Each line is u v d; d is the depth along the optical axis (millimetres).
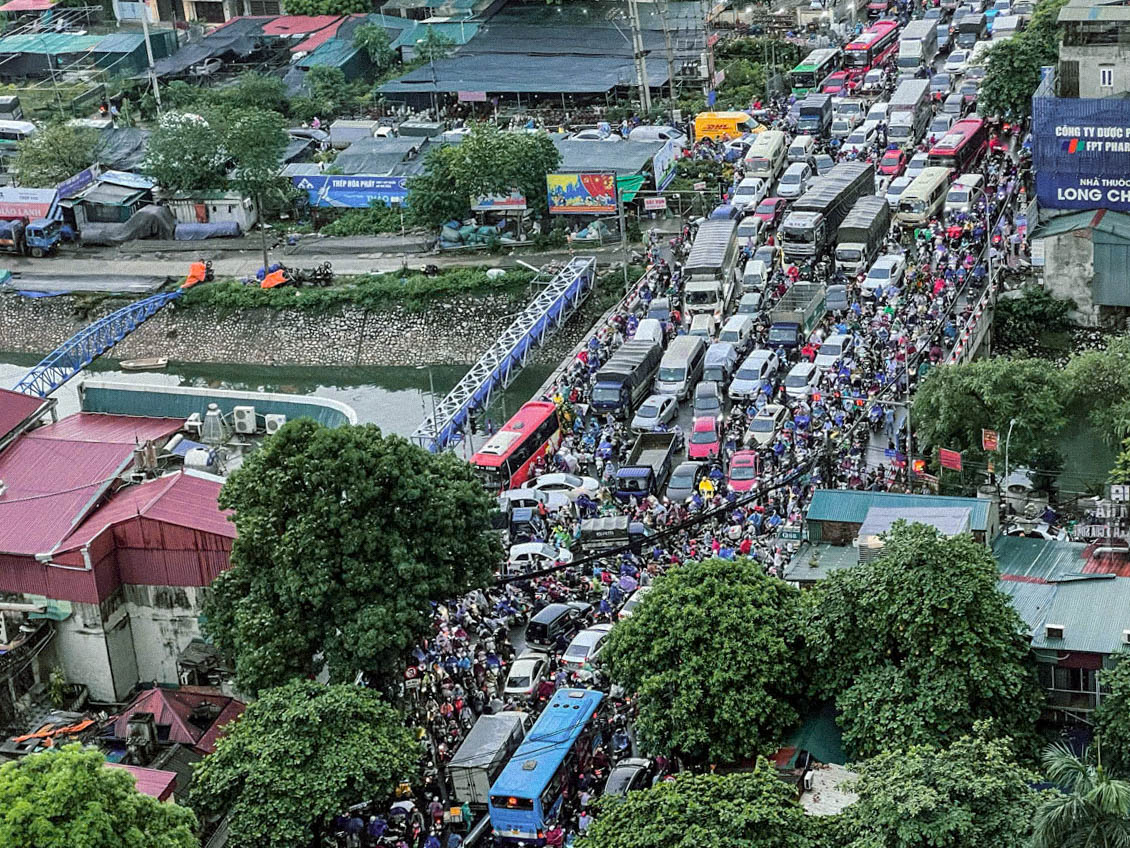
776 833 77188
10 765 78812
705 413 140375
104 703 107562
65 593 105562
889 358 142125
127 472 114125
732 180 194000
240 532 100688
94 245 199000
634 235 184375
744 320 153500
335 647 98438
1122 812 68125
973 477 120875
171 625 107375
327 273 182000
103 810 76750
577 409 143000
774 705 90625
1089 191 156500
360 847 91062
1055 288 154000
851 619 90875
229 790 89000
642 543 108625
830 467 117938
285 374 177250
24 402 123938
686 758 93062
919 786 75562
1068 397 123125
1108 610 92250
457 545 103312
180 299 182875
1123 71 157000
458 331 174875
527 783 90562
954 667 87438
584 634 107188
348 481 99562
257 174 193375
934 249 166875
